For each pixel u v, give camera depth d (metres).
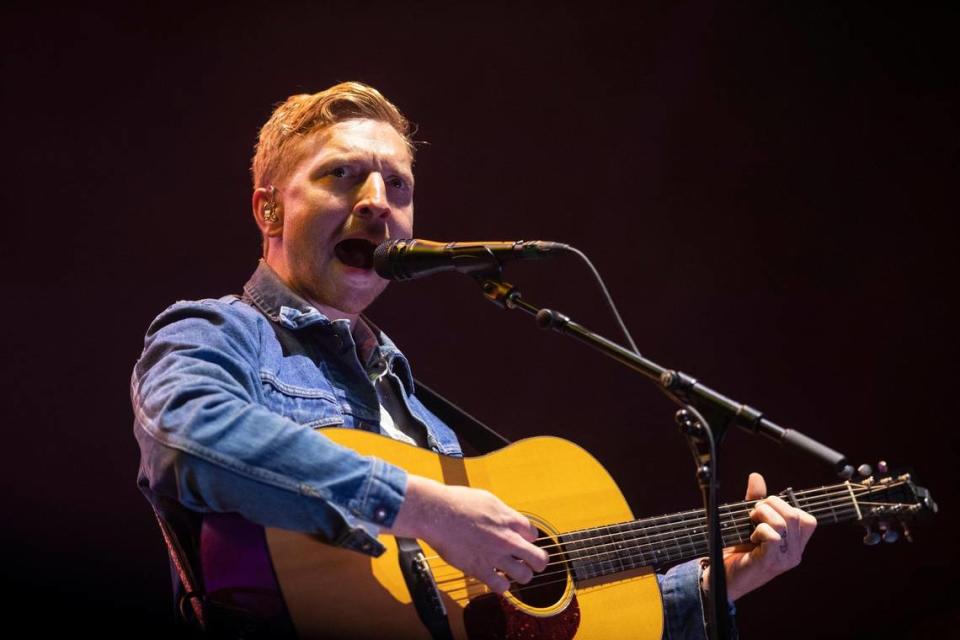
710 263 6.73
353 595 2.53
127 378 5.58
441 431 3.49
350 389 3.16
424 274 3.00
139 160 5.75
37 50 5.61
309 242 3.28
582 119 6.70
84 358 5.54
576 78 6.71
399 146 3.47
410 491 2.52
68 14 5.66
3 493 5.27
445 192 6.45
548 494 3.14
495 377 6.41
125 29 5.76
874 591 6.38
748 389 6.63
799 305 6.74
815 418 6.61
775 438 2.47
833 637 6.34
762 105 6.89
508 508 2.69
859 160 6.86
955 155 6.82
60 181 5.62
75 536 5.32
